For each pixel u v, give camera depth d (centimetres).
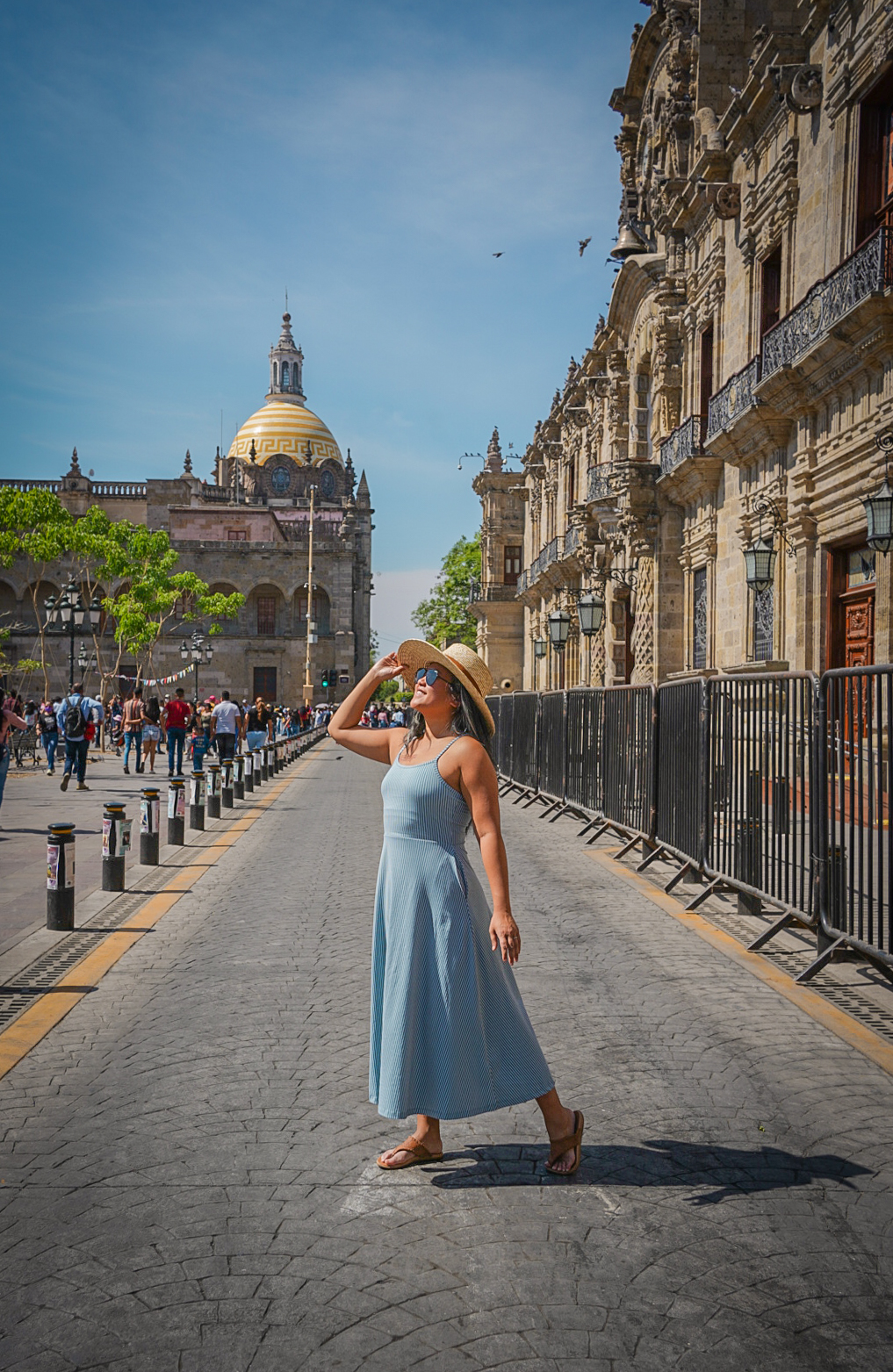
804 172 1711
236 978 688
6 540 4719
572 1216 372
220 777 1714
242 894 993
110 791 2089
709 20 2367
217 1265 338
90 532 5216
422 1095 384
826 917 707
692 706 992
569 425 3794
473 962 388
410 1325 306
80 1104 475
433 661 398
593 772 1426
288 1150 425
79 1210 376
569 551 3569
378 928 404
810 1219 372
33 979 688
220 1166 411
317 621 7556
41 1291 324
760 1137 442
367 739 425
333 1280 329
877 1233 363
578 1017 602
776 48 1764
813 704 719
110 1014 614
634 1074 512
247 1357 290
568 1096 484
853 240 1530
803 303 1599
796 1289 327
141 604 5522
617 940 798
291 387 10488
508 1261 341
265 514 7525
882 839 632
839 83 1552
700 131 2359
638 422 2800
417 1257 343
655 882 1055
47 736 2581
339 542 7438
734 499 2052
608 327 2983
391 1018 386
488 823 385
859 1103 480
